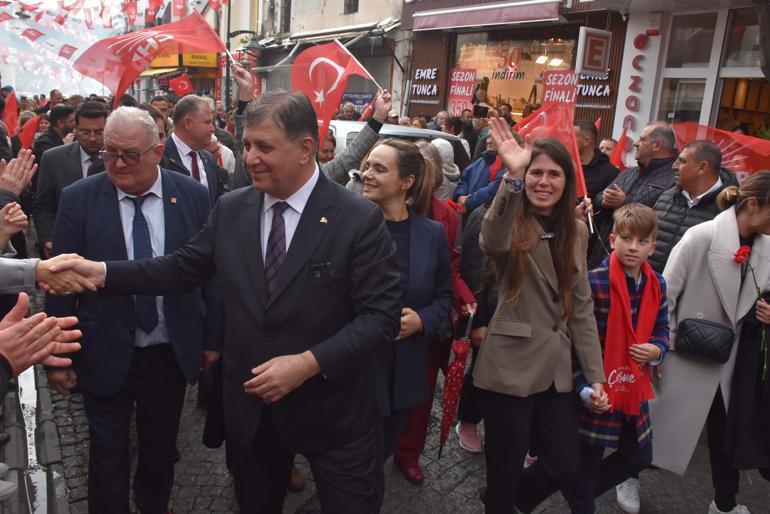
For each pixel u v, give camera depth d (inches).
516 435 102.0
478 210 124.9
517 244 101.4
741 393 120.5
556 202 104.6
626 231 110.7
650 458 113.4
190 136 165.2
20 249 210.2
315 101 170.1
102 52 189.2
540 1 410.0
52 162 163.0
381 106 140.3
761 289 119.3
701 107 357.4
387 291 80.3
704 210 145.2
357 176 133.7
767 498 138.6
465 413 143.3
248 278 81.0
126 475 105.6
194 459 143.3
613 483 117.2
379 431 100.0
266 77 833.5
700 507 133.9
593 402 103.5
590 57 367.6
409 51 567.2
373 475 91.4
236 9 991.6
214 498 128.7
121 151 98.5
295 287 78.5
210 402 99.7
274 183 77.6
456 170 216.7
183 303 106.7
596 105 405.1
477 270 121.0
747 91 336.8
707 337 118.6
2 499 106.3
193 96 164.9
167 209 106.6
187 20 185.5
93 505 104.0
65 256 86.9
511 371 101.1
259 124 75.7
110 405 104.8
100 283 86.7
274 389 74.8
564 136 152.8
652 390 117.8
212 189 168.7
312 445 82.0
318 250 79.0
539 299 103.2
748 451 119.3
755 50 332.5
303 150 78.2
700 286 123.1
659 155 183.0
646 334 112.0
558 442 102.9
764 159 190.7
